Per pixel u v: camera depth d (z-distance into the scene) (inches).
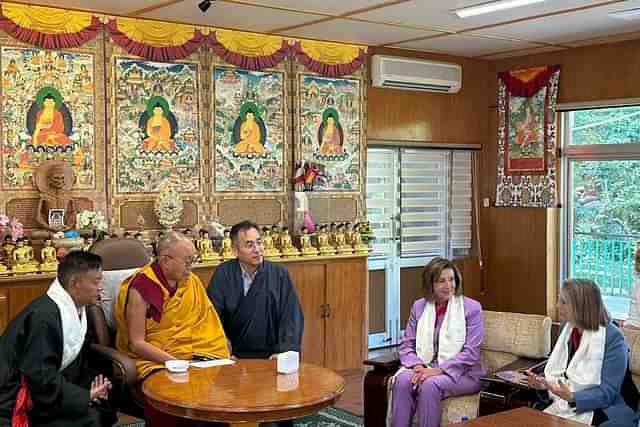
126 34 219.5
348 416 208.4
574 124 279.4
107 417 149.4
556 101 279.7
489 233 304.5
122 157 220.4
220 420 122.6
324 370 145.6
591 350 147.1
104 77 216.8
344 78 263.7
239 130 241.6
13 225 197.6
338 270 254.4
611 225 271.0
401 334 290.2
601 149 270.7
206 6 196.1
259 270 170.2
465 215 303.4
